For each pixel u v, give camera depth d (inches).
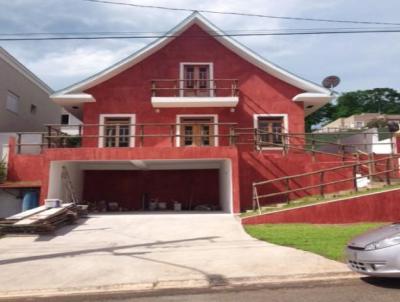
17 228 473.1
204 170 813.9
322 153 702.5
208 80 806.5
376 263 254.2
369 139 868.0
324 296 242.1
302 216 527.8
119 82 805.2
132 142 784.9
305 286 268.1
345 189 675.4
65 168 690.8
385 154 696.4
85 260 348.5
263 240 417.7
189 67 821.9
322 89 797.2
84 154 642.2
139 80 807.1
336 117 3075.8
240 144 755.4
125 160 648.4
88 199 799.1
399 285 261.4
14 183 696.4
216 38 820.0
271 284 276.2
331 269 299.6
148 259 346.9
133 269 314.8
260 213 538.6
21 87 964.0
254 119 800.3
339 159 705.6
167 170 813.2
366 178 660.1
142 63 812.6
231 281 282.7
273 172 673.6
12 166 717.3
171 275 294.2
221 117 799.7
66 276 299.4
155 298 249.0
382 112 3058.6
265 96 808.9
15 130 927.7
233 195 629.9
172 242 422.9
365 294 242.8
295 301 234.2
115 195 803.4
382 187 562.6
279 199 668.1
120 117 796.6
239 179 658.2
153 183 809.5
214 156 640.4
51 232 475.8
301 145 782.5
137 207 799.7
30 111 1016.2
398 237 258.1
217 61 818.2
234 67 816.9
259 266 313.6
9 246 414.9
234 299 241.6
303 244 388.2
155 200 800.9
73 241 438.9
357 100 3142.2
